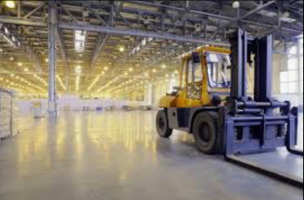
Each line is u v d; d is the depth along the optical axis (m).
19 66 21.09
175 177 2.93
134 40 14.29
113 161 3.70
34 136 6.34
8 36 11.43
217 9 10.41
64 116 15.82
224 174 3.07
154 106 29.28
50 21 9.40
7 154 4.14
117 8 10.04
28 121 10.95
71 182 2.72
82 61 20.59
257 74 4.63
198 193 2.43
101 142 5.48
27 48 15.45
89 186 2.60
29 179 2.81
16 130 6.80
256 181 2.80
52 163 3.54
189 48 16.06
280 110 4.66
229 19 10.37
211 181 2.79
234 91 4.30
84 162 3.62
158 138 6.18
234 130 4.08
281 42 14.11
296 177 2.74
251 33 11.75
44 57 20.02
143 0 9.41
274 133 4.42
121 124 10.12
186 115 5.36
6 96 5.83
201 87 4.97
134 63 21.31
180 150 4.61
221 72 5.14
